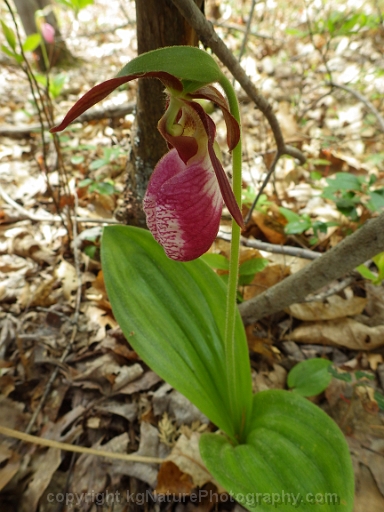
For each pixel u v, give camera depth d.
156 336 0.22
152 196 0.17
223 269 0.30
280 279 0.35
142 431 0.26
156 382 0.29
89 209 0.45
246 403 0.23
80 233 0.40
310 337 0.31
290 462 0.19
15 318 0.33
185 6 0.19
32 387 0.29
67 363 0.30
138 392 0.28
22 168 0.50
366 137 0.53
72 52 0.83
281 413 0.22
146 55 0.12
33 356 0.30
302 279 0.25
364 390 0.27
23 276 0.37
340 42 0.68
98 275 0.35
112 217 0.45
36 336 0.32
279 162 0.48
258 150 0.51
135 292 0.22
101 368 0.29
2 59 0.78
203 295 0.23
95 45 0.84
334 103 0.61
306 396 0.26
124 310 0.22
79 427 0.26
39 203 0.45
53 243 0.41
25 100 0.67
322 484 0.18
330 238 0.39
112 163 0.50
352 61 0.70
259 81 0.65
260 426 0.22
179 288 0.23
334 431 0.20
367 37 0.75
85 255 0.39
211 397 0.22
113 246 0.23
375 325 0.32
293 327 0.32
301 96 0.62
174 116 0.16
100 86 0.13
